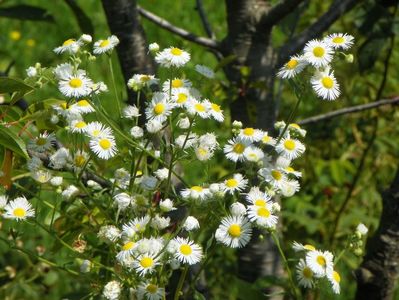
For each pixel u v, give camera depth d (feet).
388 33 2.29
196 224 1.38
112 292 1.41
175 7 5.75
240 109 2.03
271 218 1.36
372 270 1.83
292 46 2.06
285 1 1.91
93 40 1.98
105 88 1.50
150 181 1.44
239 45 2.03
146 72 1.81
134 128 1.45
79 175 1.48
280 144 1.45
